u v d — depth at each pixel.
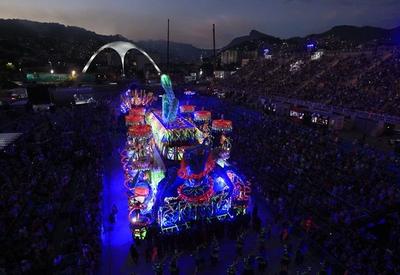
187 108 30.80
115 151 34.69
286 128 38.44
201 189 19.09
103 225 20.17
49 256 16.95
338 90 48.41
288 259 16.30
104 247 18.23
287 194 23.56
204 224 19.02
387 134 37.16
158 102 46.66
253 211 20.16
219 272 16.41
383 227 20.05
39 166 27.17
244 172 27.55
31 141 33.66
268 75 72.88
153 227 18.44
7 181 23.25
